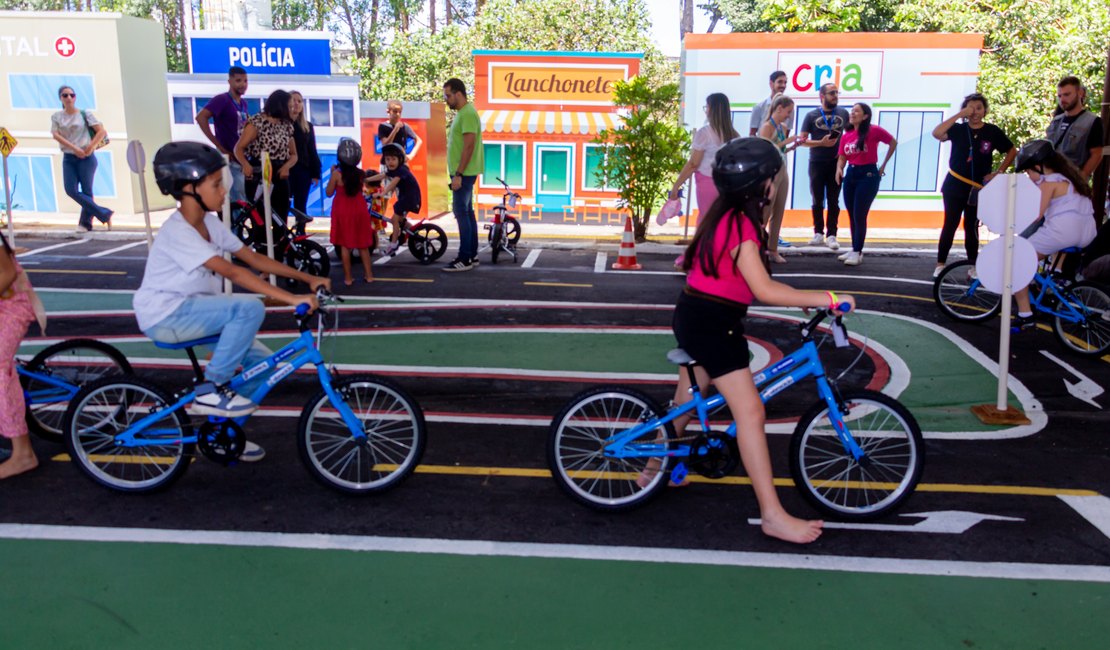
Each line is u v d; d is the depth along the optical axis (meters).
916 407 6.62
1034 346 8.14
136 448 5.09
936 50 15.30
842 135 13.00
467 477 5.28
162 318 4.65
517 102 17.22
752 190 4.06
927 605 3.97
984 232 15.52
